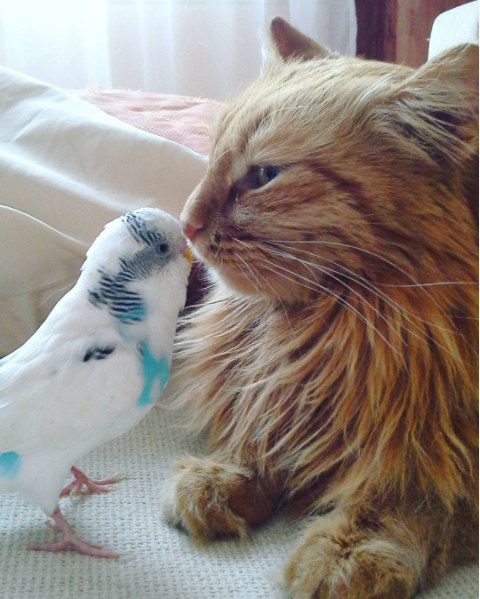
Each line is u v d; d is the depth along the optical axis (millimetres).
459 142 752
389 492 779
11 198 1195
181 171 1263
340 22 2549
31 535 818
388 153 774
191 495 814
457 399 780
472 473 773
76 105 1388
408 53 2488
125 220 810
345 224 764
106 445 1022
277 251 793
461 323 785
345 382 805
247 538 822
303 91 824
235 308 949
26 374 742
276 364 869
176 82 2586
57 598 700
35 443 735
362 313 790
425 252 765
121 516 855
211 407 959
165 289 806
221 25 2549
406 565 698
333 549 715
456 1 2377
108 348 755
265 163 805
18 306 1144
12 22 2426
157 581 734
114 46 2535
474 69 725
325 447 825
